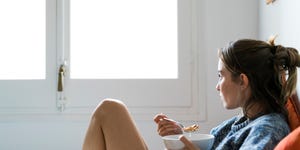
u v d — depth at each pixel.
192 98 2.21
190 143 1.06
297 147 0.83
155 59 2.22
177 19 2.20
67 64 2.21
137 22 2.22
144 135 2.20
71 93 2.21
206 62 2.19
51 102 2.21
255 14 2.17
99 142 1.44
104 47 2.22
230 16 2.18
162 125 1.36
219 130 1.38
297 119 1.24
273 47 1.24
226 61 1.23
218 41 2.18
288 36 1.60
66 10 2.21
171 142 1.12
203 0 2.19
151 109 2.20
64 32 2.21
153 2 2.22
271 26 1.87
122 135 1.42
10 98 2.21
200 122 2.20
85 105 2.21
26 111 2.21
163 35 2.22
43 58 2.22
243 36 2.17
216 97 2.18
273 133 1.06
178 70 2.21
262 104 1.21
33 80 2.21
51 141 2.20
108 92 2.21
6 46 2.23
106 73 2.22
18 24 2.22
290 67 1.20
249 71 1.20
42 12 2.21
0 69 2.22
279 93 1.21
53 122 2.21
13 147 2.20
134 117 2.20
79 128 2.20
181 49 2.21
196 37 2.20
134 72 2.22
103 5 2.22
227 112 2.18
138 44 2.22
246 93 1.22
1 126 2.20
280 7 1.72
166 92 2.21
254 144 1.02
